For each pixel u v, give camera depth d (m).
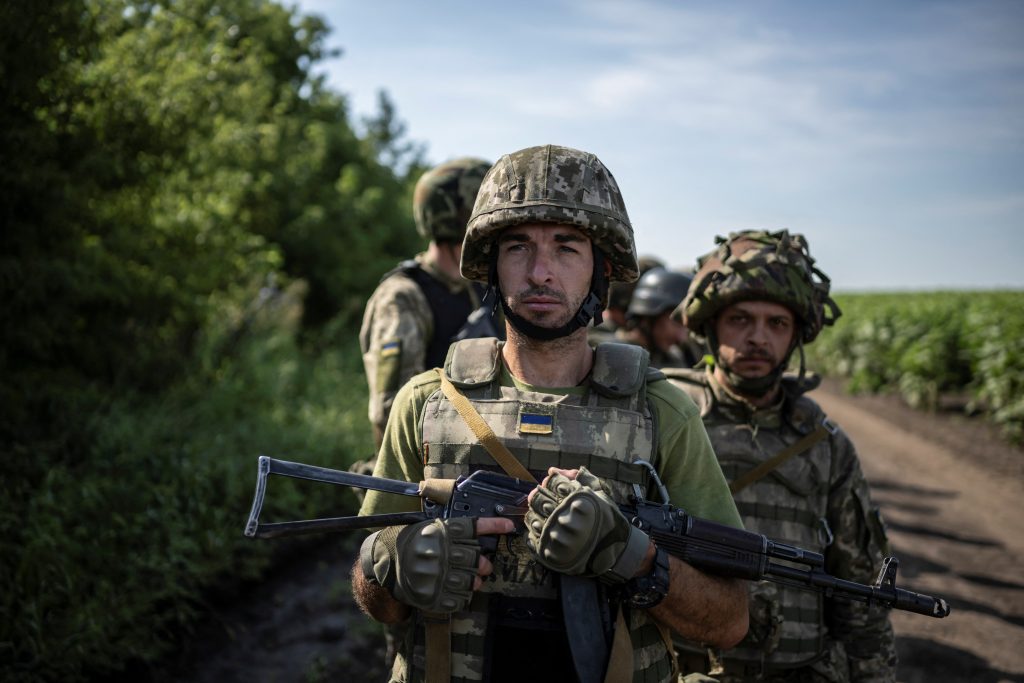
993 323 14.11
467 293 3.55
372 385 3.33
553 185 1.76
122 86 5.68
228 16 12.43
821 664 2.54
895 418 13.50
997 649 4.77
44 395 5.70
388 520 1.70
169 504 5.19
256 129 8.25
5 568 4.06
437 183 3.45
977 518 7.45
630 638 1.69
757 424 2.68
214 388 7.90
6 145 4.88
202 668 4.30
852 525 2.62
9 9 4.58
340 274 13.41
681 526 1.71
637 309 4.77
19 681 3.65
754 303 2.64
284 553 5.82
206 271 7.17
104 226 6.11
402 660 1.84
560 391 1.85
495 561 1.73
